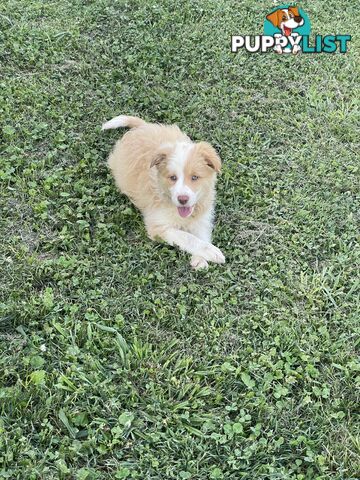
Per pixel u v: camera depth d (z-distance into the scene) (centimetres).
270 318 117
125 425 96
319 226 140
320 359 110
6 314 110
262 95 183
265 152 162
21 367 103
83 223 132
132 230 135
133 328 112
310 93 185
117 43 196
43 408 96
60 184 142
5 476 88
